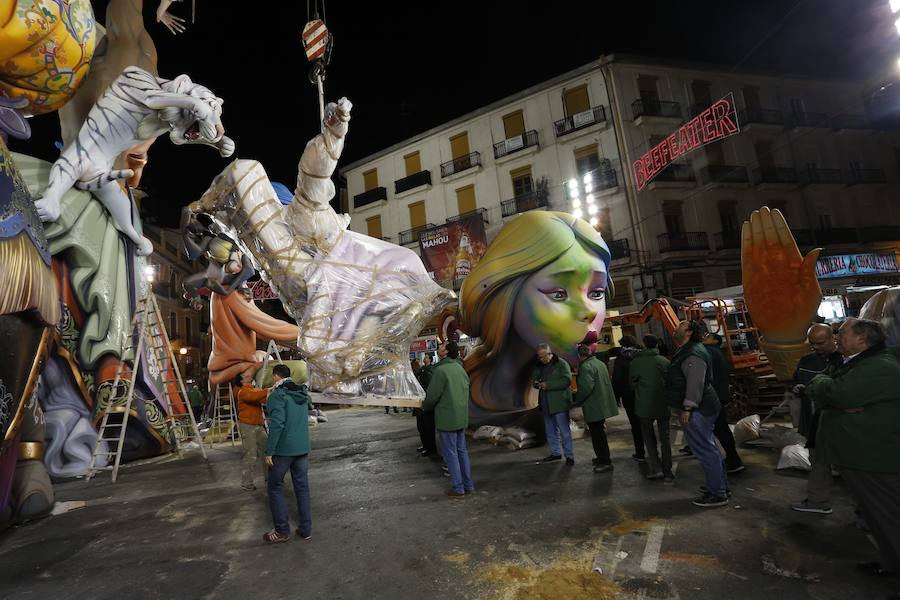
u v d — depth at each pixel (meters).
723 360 5.00
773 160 23.77
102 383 7.57
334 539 3.78
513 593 2.74
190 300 9.23
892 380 2.55
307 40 5.21
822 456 2.82
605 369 5.41
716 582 2.72
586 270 7.09
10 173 3.74
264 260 5.14
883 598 2.46
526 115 24.84
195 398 13.40
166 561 3.55
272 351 10.91
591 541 3.40
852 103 25.70
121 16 7.92
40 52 4.33
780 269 6.57
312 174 4.97
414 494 4.91
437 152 27.25
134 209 8.44
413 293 5.20
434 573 3.07
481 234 21.08
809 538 3.23
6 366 3.80
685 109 23.17
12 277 3.59
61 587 3.21
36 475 4.81
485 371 7.74
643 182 20.39
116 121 6.82
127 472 7.21
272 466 3.77
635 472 5.13
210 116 6.27
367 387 4.82
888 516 2.53
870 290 14.05
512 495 4.63
